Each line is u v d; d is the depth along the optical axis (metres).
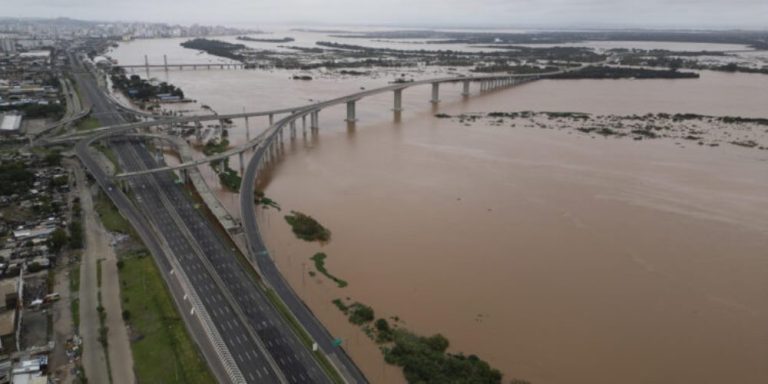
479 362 101.62
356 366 100.50
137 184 197.50
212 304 118.81
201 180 198.75
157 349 103.75
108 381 95.06
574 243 155.50
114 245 147.88
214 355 102.00
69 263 137.25
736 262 144.00
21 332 108.19
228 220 162.25
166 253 142.62
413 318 117.81
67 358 101.06
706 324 116.88
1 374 96.12
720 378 100.38
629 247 153.00
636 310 121.94
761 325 116.56
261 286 127.25
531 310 121.69
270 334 108.69
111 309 116.88
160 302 118.62
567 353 107.06
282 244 153.75
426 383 95.12
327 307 121.25
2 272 130.88
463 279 134.75
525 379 99.25
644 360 105.25
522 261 144.38
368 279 134.25
